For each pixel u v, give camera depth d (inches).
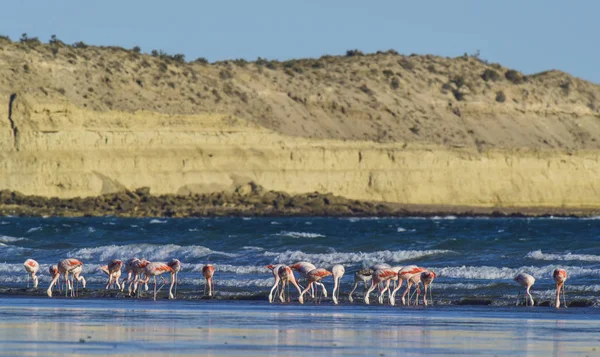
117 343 3097.9
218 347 3031.5
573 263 6279.5
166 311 4288.9
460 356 2886.3
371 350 2997.0
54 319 3865.7
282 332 3452.3
